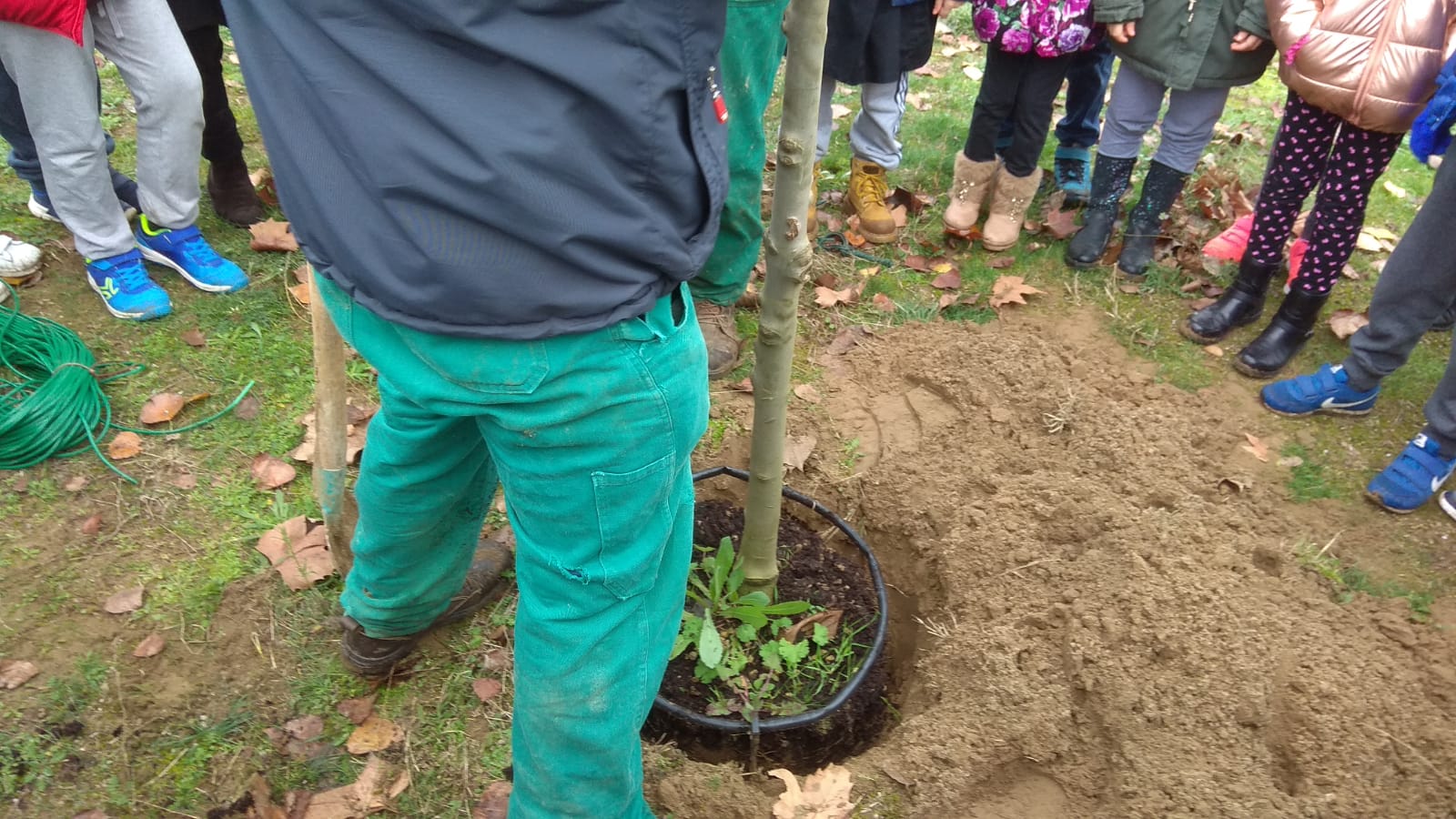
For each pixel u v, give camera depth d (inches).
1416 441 111.1
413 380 53.1
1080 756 83.4
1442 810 79.1
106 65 176.9
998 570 98.7
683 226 51.6
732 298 124.1
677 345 54.2
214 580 95.1
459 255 45.6
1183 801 78.5
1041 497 105.6
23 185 147.7
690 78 46.1
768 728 83.0
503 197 43.8
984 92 144.8
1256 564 102.3
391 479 67.9
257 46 46.1
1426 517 111.0
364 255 47.3
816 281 145.3
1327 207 121.9
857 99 198.8
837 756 90.4
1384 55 108.8
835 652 93.5
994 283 148.2
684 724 86.7
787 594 99.1
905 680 97.0
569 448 52.2
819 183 170.2
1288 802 78.6
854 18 137.3
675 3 43.4
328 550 97.3
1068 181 170.1
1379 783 80.4
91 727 82.8
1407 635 94.5
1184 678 85.8
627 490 54.2
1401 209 169.3
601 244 46.8
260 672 87.7
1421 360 133.3
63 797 78.2
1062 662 89.2
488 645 90.7
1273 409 125.6
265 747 82.1
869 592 100.1
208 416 114.3
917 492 109.7
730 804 78.8
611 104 43.6
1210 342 136.7
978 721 84.4
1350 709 84.1
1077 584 94.6
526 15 41.4
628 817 70.2
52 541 98.3
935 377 126.4
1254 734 83.3
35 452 105.6
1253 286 135.8
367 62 42.5
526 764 64.9
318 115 45.0
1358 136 116.1
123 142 158.9
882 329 137.0
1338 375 122.3
